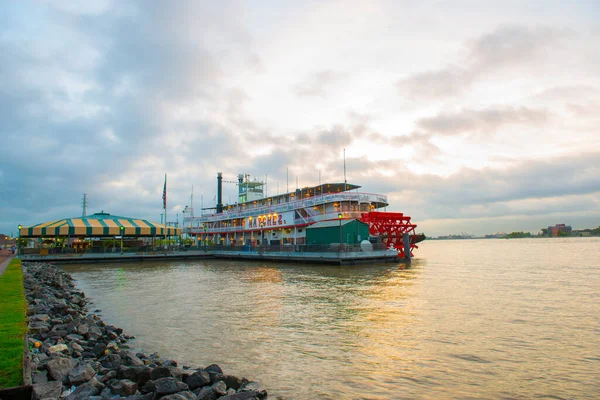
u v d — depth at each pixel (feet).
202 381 29.27
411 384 31.65
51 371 29.27
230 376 30.55
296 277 118.42
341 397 29.27
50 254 208.03
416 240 204.13
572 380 32.35
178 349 42.63
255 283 104.94
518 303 68.33
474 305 66.49
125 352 37.68
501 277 112.57
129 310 67.82
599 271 132.36
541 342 43.42
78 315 57.11
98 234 217.77
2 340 32.83
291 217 216.33
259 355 39.86
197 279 119.85
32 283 88.69
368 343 43.57
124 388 27.45
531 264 169.89
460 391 30.25
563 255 258.98
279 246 194.39
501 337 45.60
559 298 73.82
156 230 237.25
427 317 56.90
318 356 39.17
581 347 41.45
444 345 42.45
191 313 63.31
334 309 63.98
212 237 317.01
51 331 44.55
